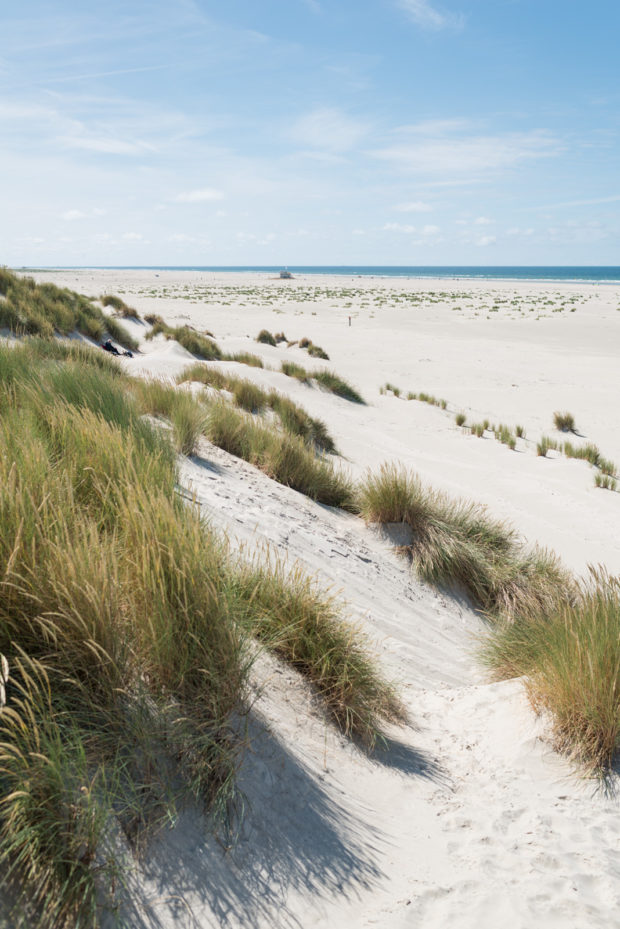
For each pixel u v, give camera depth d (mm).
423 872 2248
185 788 2088
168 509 2816
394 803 2656
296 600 3449
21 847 1677
